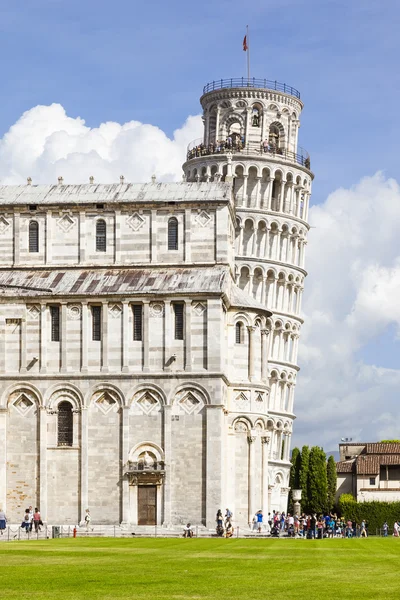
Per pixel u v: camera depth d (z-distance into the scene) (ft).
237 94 579.07
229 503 362.33
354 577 161.27
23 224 378.12
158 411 345.72
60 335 353.31
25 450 349.82
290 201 577.43
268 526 373.61
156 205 372.38
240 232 560.61
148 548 238.48
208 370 344.90
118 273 368.89
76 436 347.97
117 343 350.43
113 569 172.45
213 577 159.63
